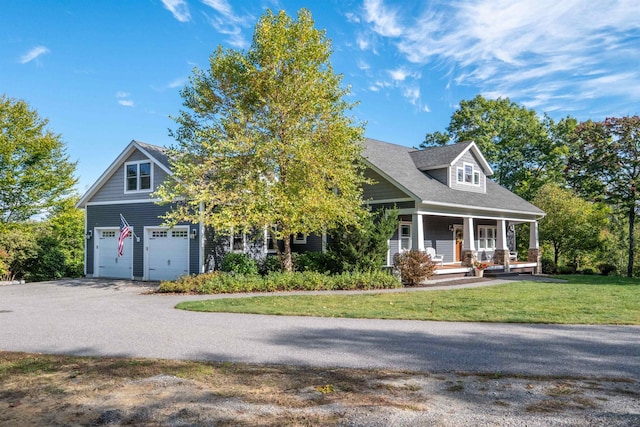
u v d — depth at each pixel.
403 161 23.64
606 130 28.11
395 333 8.61
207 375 5.78
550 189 30.00
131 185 21.36
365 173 20.83
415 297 13.86
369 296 14.12
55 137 26.08
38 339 8.22
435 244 24.02
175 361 6.54
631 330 8.89
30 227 25.91
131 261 21.27
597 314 10.63
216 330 8.88
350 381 5.55
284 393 5.07
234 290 15.40
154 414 4.45
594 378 5.72
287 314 10.73
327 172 16.05
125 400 4.86
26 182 25.25
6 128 24.69
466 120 40.25
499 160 39.44
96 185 22.17
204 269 18.97
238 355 6.91
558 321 9.76
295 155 15.59
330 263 18.53
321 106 16.22
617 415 4.42
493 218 23.45
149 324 9.55
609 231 35.41
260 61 16.22
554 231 28.64
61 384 5.44
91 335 8.50
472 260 21.81
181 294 15.00
